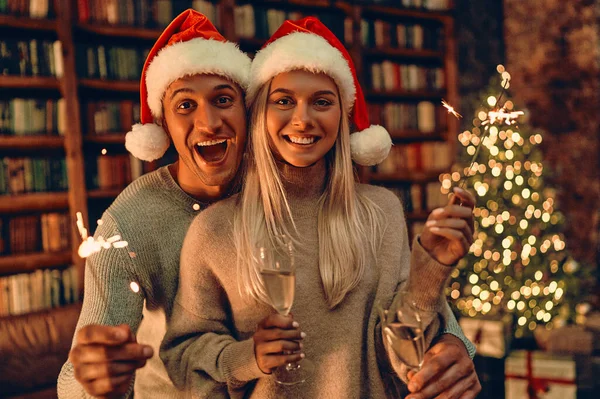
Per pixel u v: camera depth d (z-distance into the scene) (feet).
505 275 9.60
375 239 3.74
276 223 3.58
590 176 13.97
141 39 11.06
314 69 3.48
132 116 10.89
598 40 13.88
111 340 2.70
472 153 10.65
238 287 3.44
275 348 2.98
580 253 13.98
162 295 3.88
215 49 3.72
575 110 14.16
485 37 16.02
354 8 13.26
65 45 9.98
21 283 9.72
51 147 10.64
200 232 3.55
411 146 14.42
